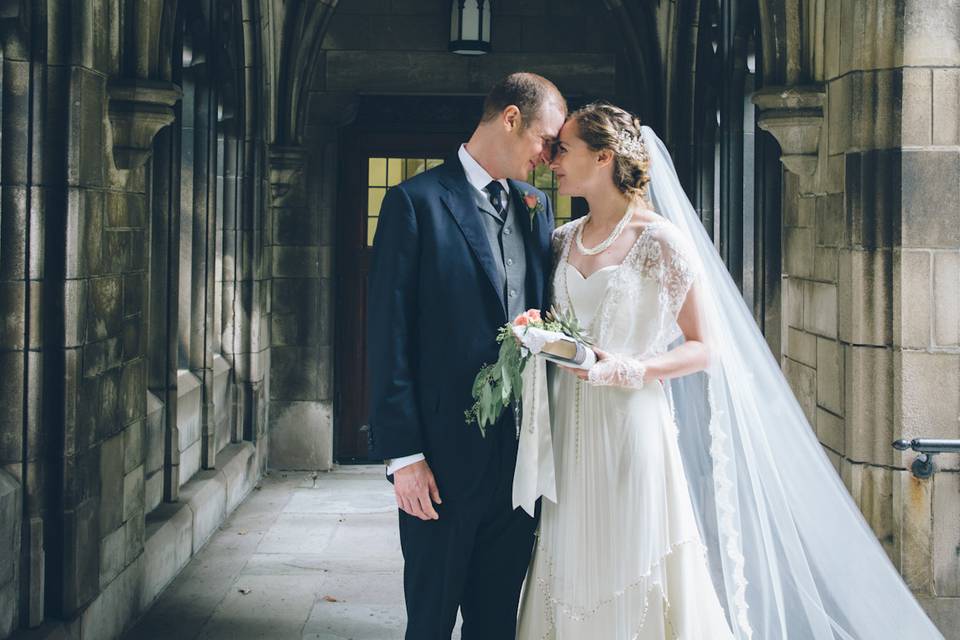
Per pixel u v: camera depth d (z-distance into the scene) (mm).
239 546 5164
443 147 7328
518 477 2510
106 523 3658
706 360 2508
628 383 2402
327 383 7180
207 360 5672
